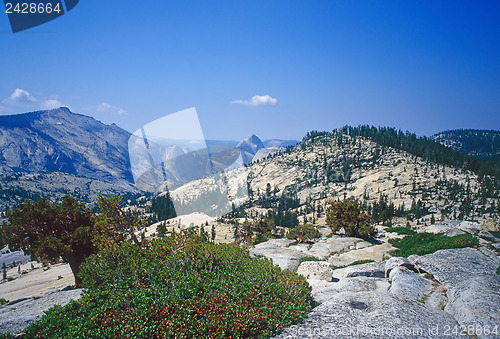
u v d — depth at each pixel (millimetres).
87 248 23141
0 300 22062
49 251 21688
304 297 9719
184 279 9281
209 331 7410
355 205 33312
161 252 11148
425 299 11039
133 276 10133
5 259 117688
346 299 10367
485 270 12609
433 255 15039
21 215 22453
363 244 26219
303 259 20953
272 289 9352
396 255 20469
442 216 135750
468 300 9523
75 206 24250
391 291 11664
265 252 22328
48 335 8289
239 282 9461
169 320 7570
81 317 8430
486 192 162375
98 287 10609
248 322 7848
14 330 10688
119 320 7773
